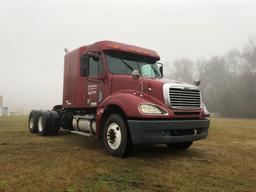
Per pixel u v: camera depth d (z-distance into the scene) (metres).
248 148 8.66
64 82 9.84
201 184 4.80
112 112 7.23
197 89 7.14
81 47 8.95
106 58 7.86
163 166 5.98
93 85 8.21
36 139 9.54
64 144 8.52
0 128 13.62
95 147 8.07
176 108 6.58
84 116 8.62
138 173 5.35
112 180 4.85
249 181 5.06
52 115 10.37
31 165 5.70
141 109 6.22
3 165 5.66
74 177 4.95
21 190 4.24
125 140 6.54
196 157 7.07
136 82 7.01
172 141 6.35
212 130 14.91
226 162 6.55
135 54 8.30
